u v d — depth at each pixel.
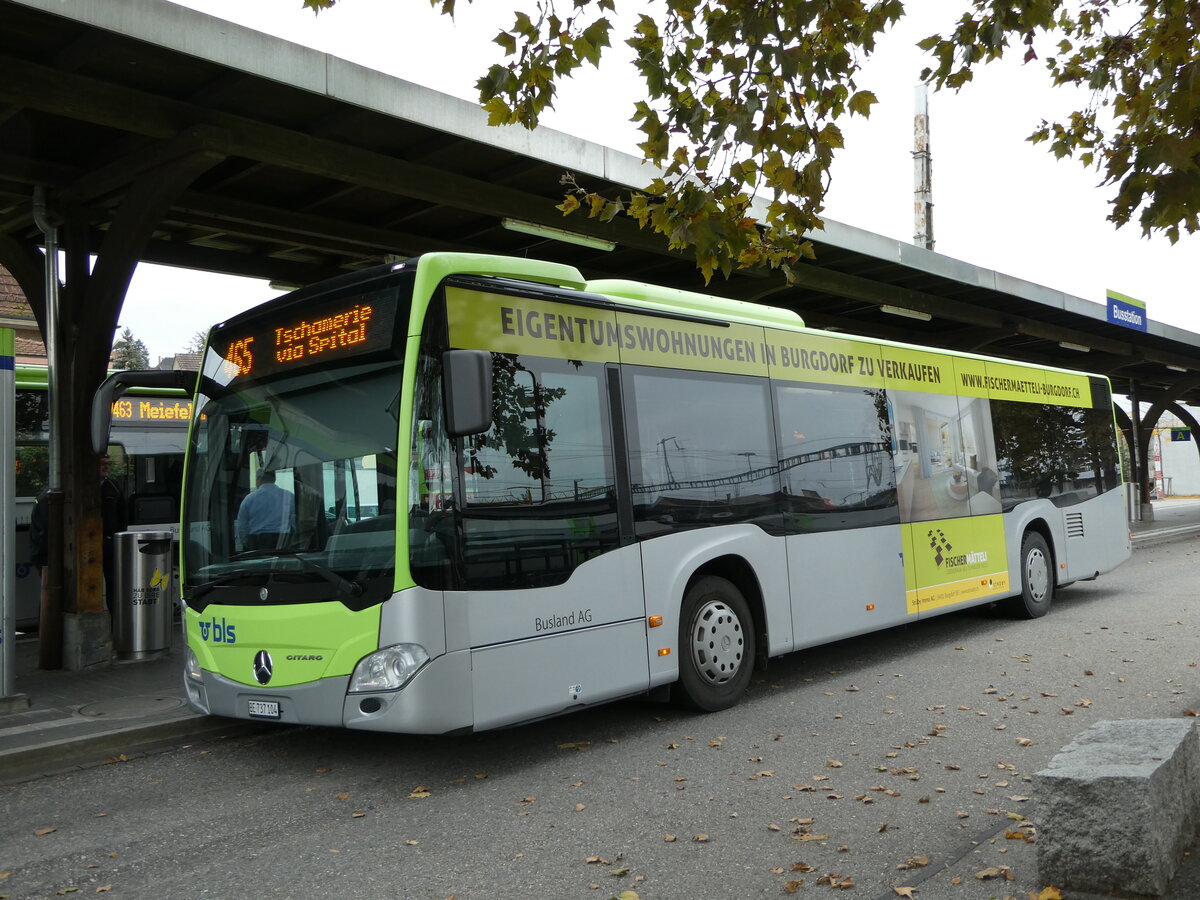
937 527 10.37
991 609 12.52
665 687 7.47
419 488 5.77
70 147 9.28
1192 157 4.61
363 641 5.74
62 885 4.57
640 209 5.79
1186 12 5.55
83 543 9.74
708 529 7.62
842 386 9.40
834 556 8.87
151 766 6.66
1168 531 26.84
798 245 5.98
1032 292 17.69
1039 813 3.93
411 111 8.66
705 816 5.19
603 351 7.06
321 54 8.09
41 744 6.66
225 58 7.55
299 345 6.48
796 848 4.68
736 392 8.14
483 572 5.98
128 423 14.43
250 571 6.32
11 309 21.73
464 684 5.79
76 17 6.82
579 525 6.62
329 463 6.13
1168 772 3.93
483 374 5.69
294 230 10.98
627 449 7.08
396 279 6.06
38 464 13.49
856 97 5.48
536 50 5.58
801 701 7.92
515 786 5.88
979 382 11.62
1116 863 3.76
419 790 5.85
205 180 9.99
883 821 5.01
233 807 5.68
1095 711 7.18
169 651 10.56
